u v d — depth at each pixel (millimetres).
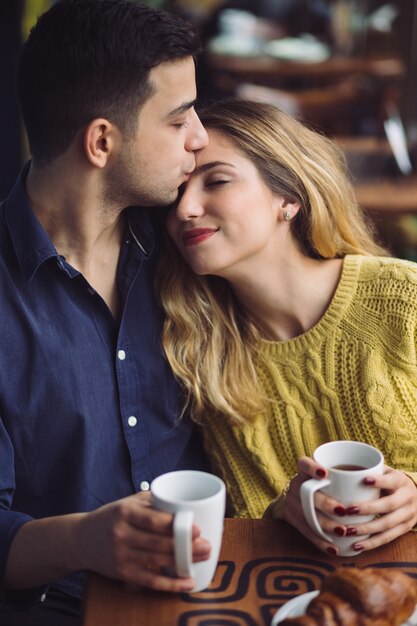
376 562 1397
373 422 1757
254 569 1377
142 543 1290
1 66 4176
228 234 1703
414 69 4996
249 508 1810
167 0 6668
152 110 1607
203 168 1708
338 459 1461
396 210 3102
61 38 1594
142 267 1838
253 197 1713
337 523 1394
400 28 5008
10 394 1657
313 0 6727
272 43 6062
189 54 1619
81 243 1722
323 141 1862
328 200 1827
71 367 1692
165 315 1841
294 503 1455
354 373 1773
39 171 1682
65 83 1591
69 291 1718
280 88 5734
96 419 1726
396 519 1419
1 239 1685
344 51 6246
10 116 4242
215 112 1771
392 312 1769
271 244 1778
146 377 1805
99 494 1760
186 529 1226
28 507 1761
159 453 1843
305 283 1813
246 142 1723
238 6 7234
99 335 1743
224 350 1840
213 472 1904
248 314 1856
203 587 1322
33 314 1673
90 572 1374
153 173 1650
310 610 1175
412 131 4121
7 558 1448
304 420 1802
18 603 1553
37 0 4328
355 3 6332
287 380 1817
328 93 4430
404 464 1774
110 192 1670
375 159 3791
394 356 1760
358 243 1943
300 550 1430
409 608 1192
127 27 1568
